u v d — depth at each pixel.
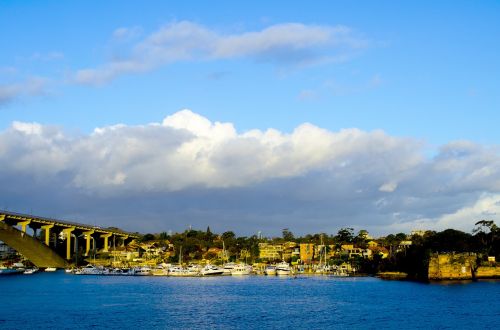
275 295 156.12
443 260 193.00
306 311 119.81
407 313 114.94
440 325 99.94
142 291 169.38
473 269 195.25
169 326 100.12
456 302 132.62
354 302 136.00
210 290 173.38
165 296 153.00
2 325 100.62
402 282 198.62
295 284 197.62
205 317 111.00
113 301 139.75
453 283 184.88
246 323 103.50
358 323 102.94
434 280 191.25
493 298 140.38
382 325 100.50
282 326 100.12
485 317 108.56
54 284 198.00
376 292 161.25
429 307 123.94
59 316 111.62
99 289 176.62
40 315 112.94
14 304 132.38
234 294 159.50
